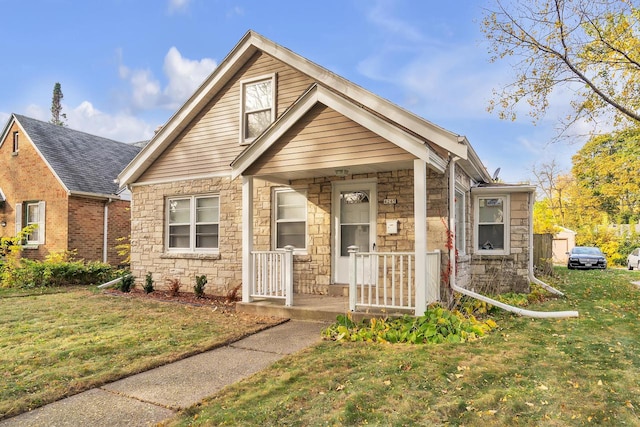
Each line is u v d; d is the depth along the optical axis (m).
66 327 6.79
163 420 3.47
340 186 8.94
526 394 3.85
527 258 10.66
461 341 5.68
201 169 10.51
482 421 3.35
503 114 11.39
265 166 7.82
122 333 6.39
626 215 32.06
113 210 17.17
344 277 8.85
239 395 3.95
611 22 10.05
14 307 8.63
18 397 3.93
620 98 10.90
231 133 10.19
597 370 4.54
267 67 9.83
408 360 4.79
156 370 4.76
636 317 7.64
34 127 17.28
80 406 3.77
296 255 9.17
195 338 6.08
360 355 5.07
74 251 14.97
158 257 11.02
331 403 3.70
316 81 9.05
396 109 7.71
